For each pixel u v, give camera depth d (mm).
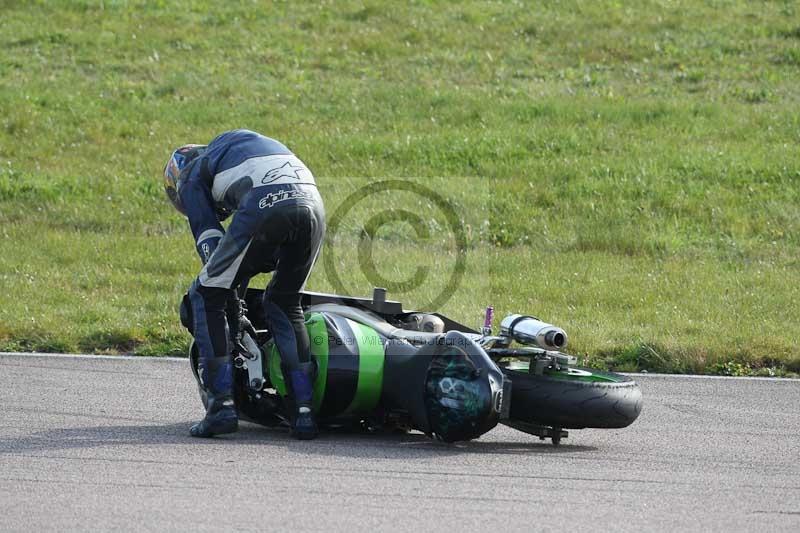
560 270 47094
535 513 18562
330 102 76562
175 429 24953
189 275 46781
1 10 93500
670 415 28266
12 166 63312
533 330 23531
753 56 88312
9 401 27844
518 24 95125
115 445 22953
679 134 70750
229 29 92500
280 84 80062
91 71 81500
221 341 23641
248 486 19750
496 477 20984
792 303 43469
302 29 93375
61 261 48656
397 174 61812
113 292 43594
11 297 42062
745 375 34469
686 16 97750
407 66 85125
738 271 49156
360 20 95875
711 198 59938
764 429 26812
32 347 35750
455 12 98125
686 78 83500
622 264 49594
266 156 23547
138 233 54531
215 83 79812
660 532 17734
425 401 22938
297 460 21781
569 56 88438
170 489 19469
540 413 23469
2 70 79875
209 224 23781
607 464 22547
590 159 65375
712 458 23500
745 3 101812
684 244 54062
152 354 35375
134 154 66375
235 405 24922
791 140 70000
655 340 36438
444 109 74938
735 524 18312
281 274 23422
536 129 70625
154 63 83500
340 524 17641
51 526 17266
